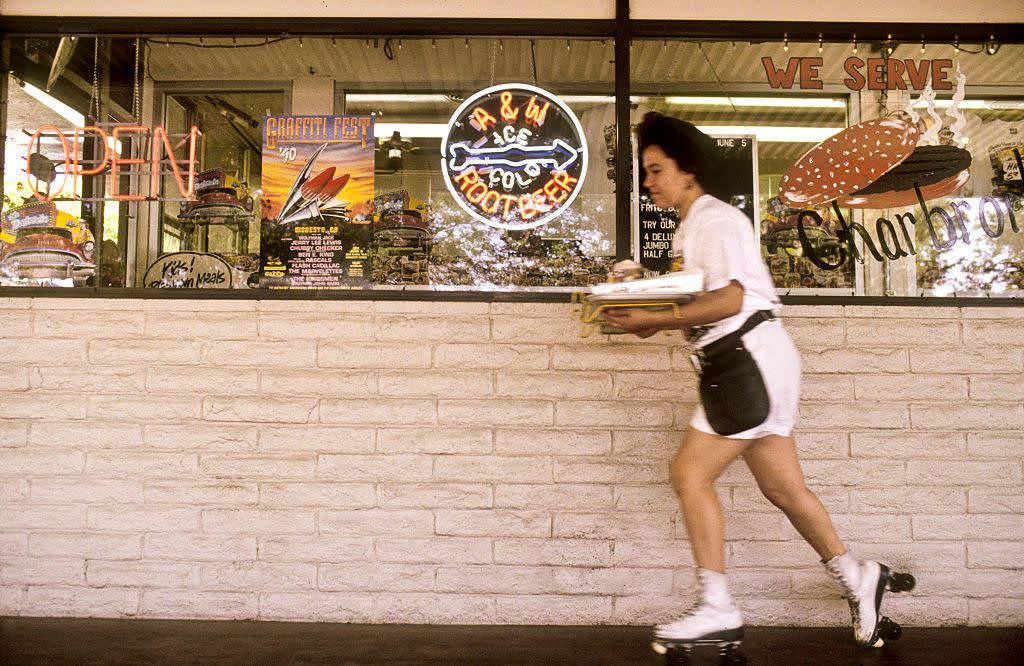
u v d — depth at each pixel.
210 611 2.89
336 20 3.18
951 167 3.20
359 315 2.99
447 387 2.96
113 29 3.20
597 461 2.93
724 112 3.25
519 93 3.27
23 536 2.92
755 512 2.90
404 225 3.23
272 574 2.90
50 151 3.21
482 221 3.23
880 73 3.24
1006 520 2.91
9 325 2.99
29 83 3.24
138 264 3.20
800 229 3.19
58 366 2.98
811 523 2.42
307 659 2.47
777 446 2.38
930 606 2.88
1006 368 2.97
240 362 2.98
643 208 3.16
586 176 3.22
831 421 2.95
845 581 2.41
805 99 3.25
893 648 2.60
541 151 3.24
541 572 2.90
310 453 2.94
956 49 3.23
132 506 2.92
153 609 2.90
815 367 2.98
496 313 2.99
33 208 3.19
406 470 2.93
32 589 2.91
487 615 2.89
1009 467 2.93
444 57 3.29
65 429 2.95
